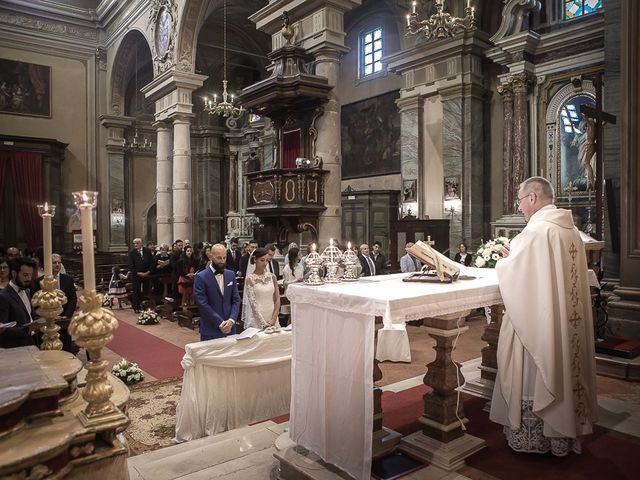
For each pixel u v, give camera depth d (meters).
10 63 19.28
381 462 3.18
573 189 11.76
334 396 3.09
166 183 16.78
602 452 3.36
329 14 9.71
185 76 15.35
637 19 6.36
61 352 2.91
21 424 2.11
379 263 11.22
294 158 10.38
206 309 5.20
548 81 12.05
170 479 3.26
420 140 14.69
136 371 6.34
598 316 6.37
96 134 21.05
